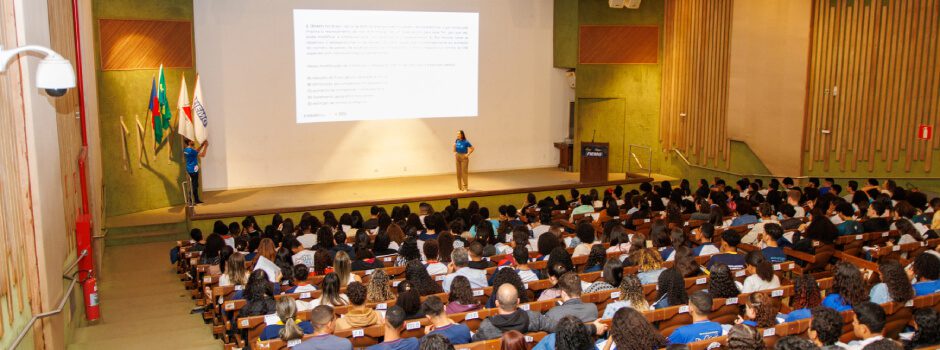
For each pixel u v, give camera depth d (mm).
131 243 13906
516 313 5566
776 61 15445
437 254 8492
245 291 6676
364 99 16781
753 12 15633
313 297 7270
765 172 16016
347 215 11234
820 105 15211
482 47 17609
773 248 8219
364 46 16562
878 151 14945
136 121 14445
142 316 9383
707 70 16766
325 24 16188
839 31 14828
